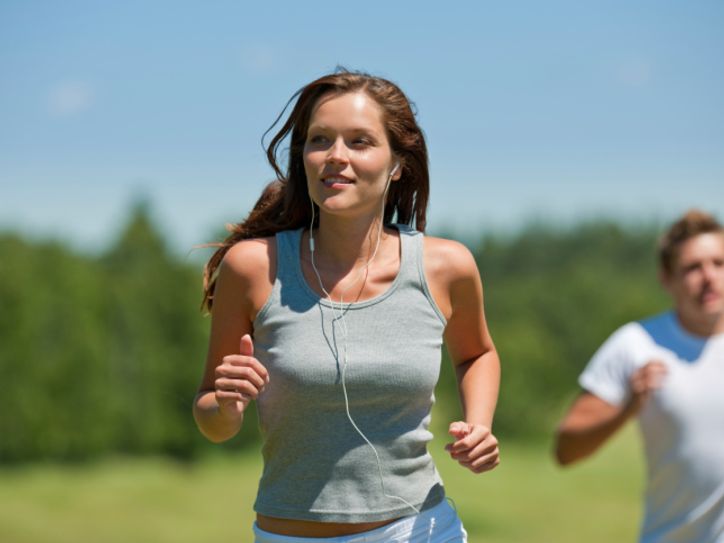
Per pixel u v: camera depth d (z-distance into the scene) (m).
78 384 56.19
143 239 63.16
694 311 9.75
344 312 6.20
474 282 6.64
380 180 6.34
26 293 54.94
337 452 6.09
